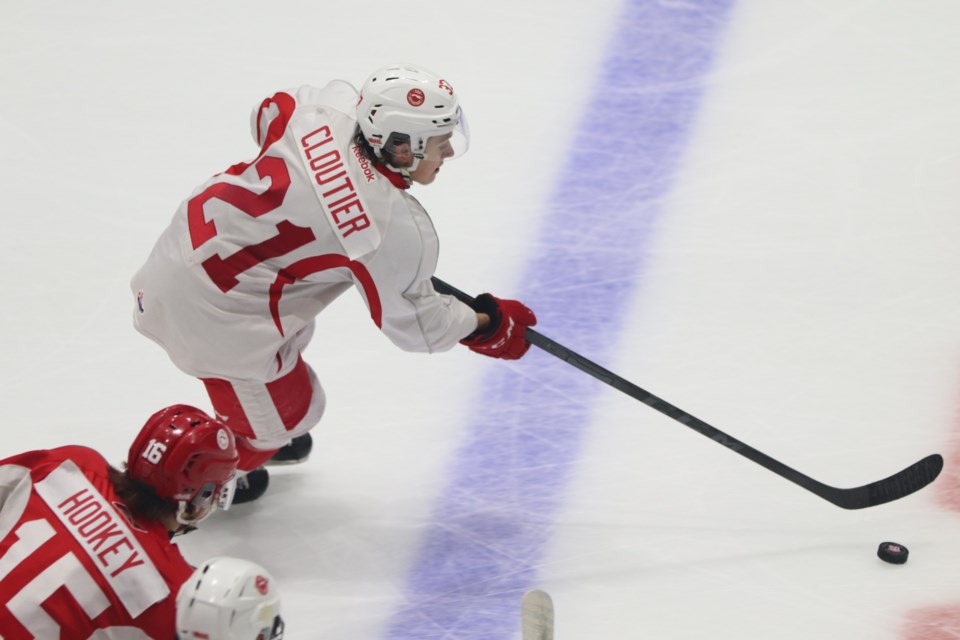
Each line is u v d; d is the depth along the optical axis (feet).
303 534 44.57
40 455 32.83
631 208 65.31
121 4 86.33
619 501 45.96
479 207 65.82
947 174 66.69
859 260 60.29
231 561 26.58
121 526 31.30
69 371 53.52
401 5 86.43
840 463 47.47
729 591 40.91
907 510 45.11
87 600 30.30
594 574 42.04
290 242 38.29
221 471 33.42
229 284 38.91
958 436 48.55
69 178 68.13
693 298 58.18
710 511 45.29
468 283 59.82
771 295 58.13
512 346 42.45
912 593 40.47
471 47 81.41
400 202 38.01
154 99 76.18
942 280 58.39
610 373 42.88
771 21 82.12
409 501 46.32
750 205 65.10
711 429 43.06
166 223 64.54
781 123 72.13
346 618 40.34
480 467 48.08
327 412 51.57
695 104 74.38
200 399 52.03
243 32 83.30
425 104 37.24
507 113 74.23
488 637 39.29
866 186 66.13
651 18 83.20
